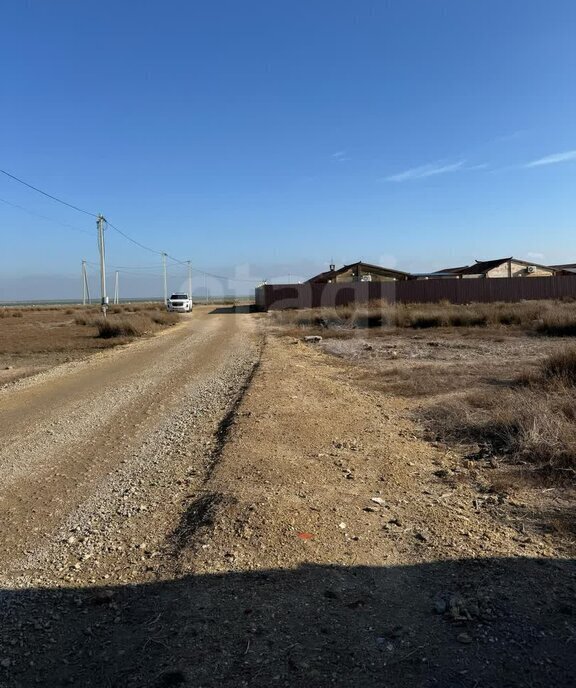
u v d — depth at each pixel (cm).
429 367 1320
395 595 336
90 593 364
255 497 491
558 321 2058
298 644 290
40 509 532
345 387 1098
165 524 479
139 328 3052
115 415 970
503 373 1178
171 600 342
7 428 895
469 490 519
